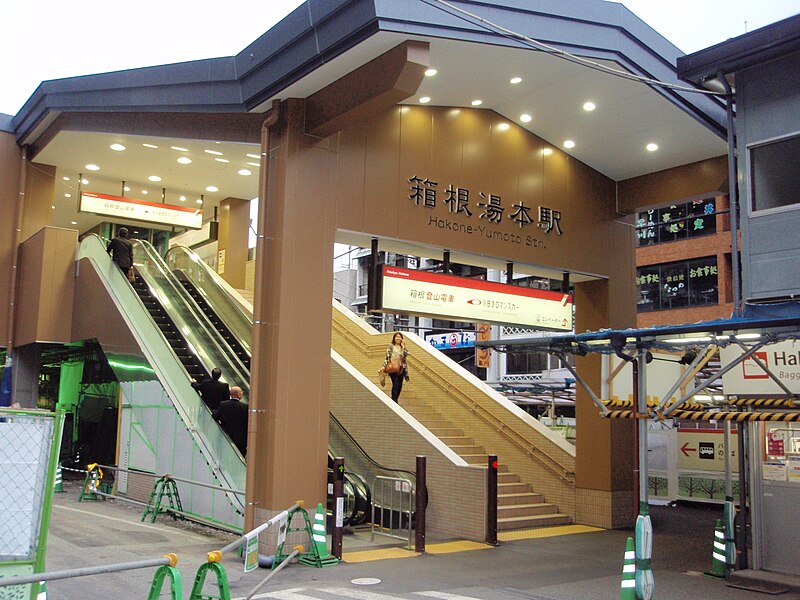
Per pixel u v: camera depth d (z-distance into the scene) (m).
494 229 13.94
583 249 15.37
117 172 21.83
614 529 14.95
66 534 12.43
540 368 39.44
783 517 11.06
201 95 13.34
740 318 9.23
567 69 11.82
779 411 11.12
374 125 12.75
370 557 11.58
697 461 20.08
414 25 9.76
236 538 12.47
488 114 14.05
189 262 23.58
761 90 10.94
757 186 10.88
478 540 13.17
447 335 44.44
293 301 11.56
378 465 14.00
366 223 12.41
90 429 24.48
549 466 16.19
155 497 15.80
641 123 13.62
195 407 14.77
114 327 18.61
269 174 12.01
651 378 14.36
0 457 5.39
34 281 20.30
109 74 16.16
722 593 9.79
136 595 8.72
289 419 11.34
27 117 19.84
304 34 10.74
